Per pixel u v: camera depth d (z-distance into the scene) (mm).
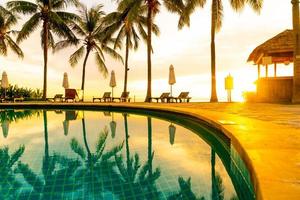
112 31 25750
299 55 14156
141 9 24203
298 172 2498
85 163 4922
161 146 6273
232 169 4367
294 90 14438
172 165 4707
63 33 26766
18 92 27141
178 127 9281
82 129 9039
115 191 3512
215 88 19594
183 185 3715
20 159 5242
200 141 6820
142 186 3662
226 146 5445
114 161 5047
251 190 2879
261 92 16547
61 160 5148
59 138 7461
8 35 27312
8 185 3770
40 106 18766
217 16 19344
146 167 4613
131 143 6660
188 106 13273
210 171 4328
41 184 3801
